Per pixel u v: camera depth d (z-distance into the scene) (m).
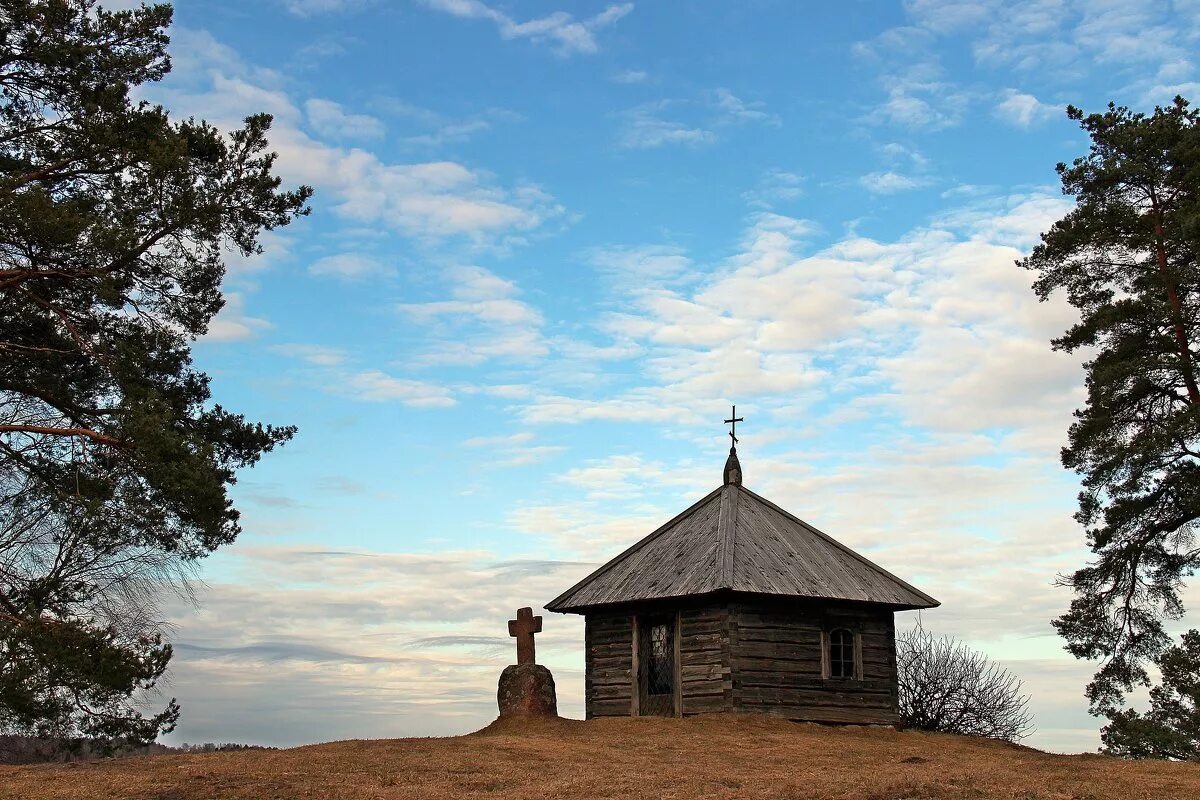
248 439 25.64
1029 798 17.72
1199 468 27.97
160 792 17.75
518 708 26.61
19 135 24.16
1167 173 28.86
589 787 18.45
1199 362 27.81
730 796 17.73
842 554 32.00
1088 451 29.20
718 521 31.50
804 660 28.80
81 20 24.98
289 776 19.11
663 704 29.14
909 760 23.28
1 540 22.72
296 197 25.45
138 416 21.86
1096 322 28.75
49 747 23.23
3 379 23.75
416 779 19.06
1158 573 29.19
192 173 23.80
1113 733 26.20
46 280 23.47
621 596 29.88
